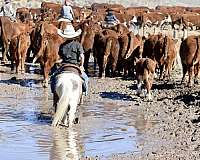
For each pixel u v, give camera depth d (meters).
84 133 13.61
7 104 17.19
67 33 15.51
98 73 25.77
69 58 14.52
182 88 20.77
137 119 15.48
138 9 63.19
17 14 47.38
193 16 52.97
